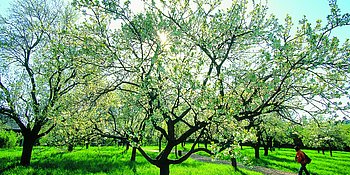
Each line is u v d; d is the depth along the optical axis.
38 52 18.16
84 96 10.79
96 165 19.11
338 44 7.38
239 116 9.42
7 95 16.73
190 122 12.93
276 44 6.81
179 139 9.80
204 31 9.52
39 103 17.39
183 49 8.81
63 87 17.59
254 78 7.81
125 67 9.47
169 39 9.38
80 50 8.98
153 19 9.66
